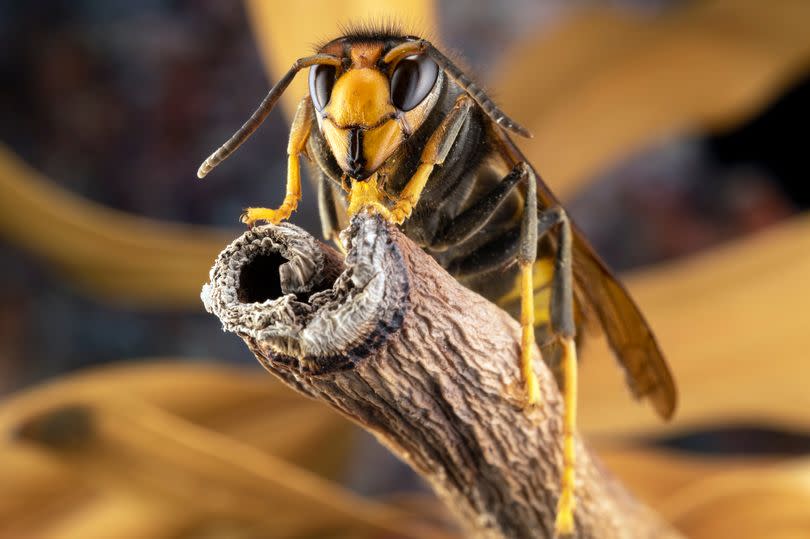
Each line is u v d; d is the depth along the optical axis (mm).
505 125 103
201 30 285
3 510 154
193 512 143
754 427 264
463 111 106
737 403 176
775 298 176
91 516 153
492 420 101
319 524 145
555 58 204
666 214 285
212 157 104
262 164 277
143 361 283
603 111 200
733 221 282
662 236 284
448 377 98
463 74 103
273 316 93
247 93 282
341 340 93
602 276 119
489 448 103
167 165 282
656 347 119
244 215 103
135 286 216
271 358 94
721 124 199
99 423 137
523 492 105
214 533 145
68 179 284
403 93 103
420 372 97
